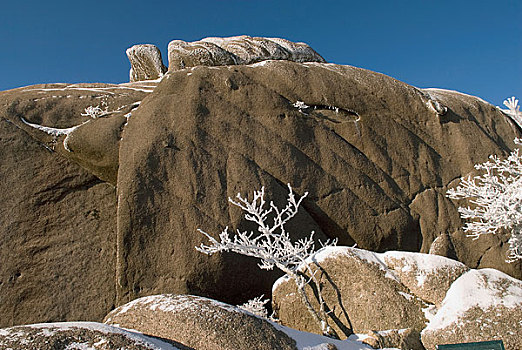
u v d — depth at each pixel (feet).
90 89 29.40
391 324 15.49
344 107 28.96
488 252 26.76
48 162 24.00
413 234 26.76
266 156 25.30
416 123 30.17
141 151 23.24
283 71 28.99
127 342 9.54
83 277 21.63
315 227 24.79
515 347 12.67
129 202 21.98
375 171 27.43
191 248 21.62
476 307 13.87
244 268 21.94
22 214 22.43
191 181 23.12
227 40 43.60
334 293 17.26
